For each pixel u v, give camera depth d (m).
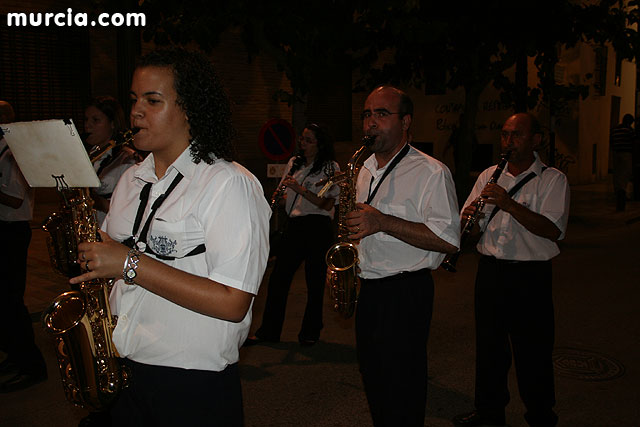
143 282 1.80
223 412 2.03
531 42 10.20
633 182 15.98
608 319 6.11
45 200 11.91
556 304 6.64
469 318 6.14
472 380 4.63
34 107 11.66
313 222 5.31
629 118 14.38
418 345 3.01
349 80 16.80
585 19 10.59
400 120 3.12
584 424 3.93
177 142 2.00
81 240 2.08
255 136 15.02
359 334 3.10
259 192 2.02
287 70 9.02
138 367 2.03
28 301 6.31
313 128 5.38
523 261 3.66
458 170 11.89
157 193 2.03
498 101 18.27
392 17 8.56
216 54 14.03
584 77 19.27
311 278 5.32
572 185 19.50
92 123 3.81
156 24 8.47
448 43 10.75
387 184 3.14
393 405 2.99
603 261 8.88
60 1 11.73
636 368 4.86
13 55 11.26
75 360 2.04
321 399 4.27
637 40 10.85
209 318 1.96
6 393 4.25
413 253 3.03
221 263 1.86
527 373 3.73
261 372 4.75
